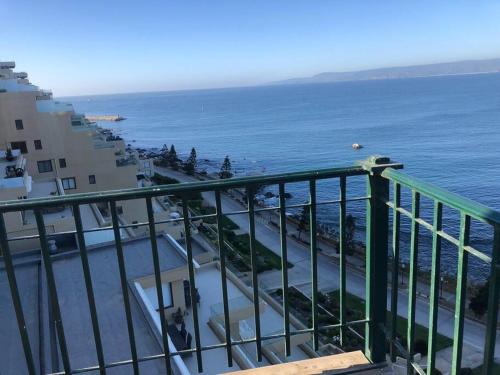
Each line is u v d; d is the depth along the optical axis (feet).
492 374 6.64
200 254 49.49
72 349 13.80
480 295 85.56
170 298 31.12
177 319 31.04
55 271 21.36
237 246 133.28
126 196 8.37
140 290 18.53
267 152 374.84
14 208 7.89
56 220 59.06
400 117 541.34
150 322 15.67
